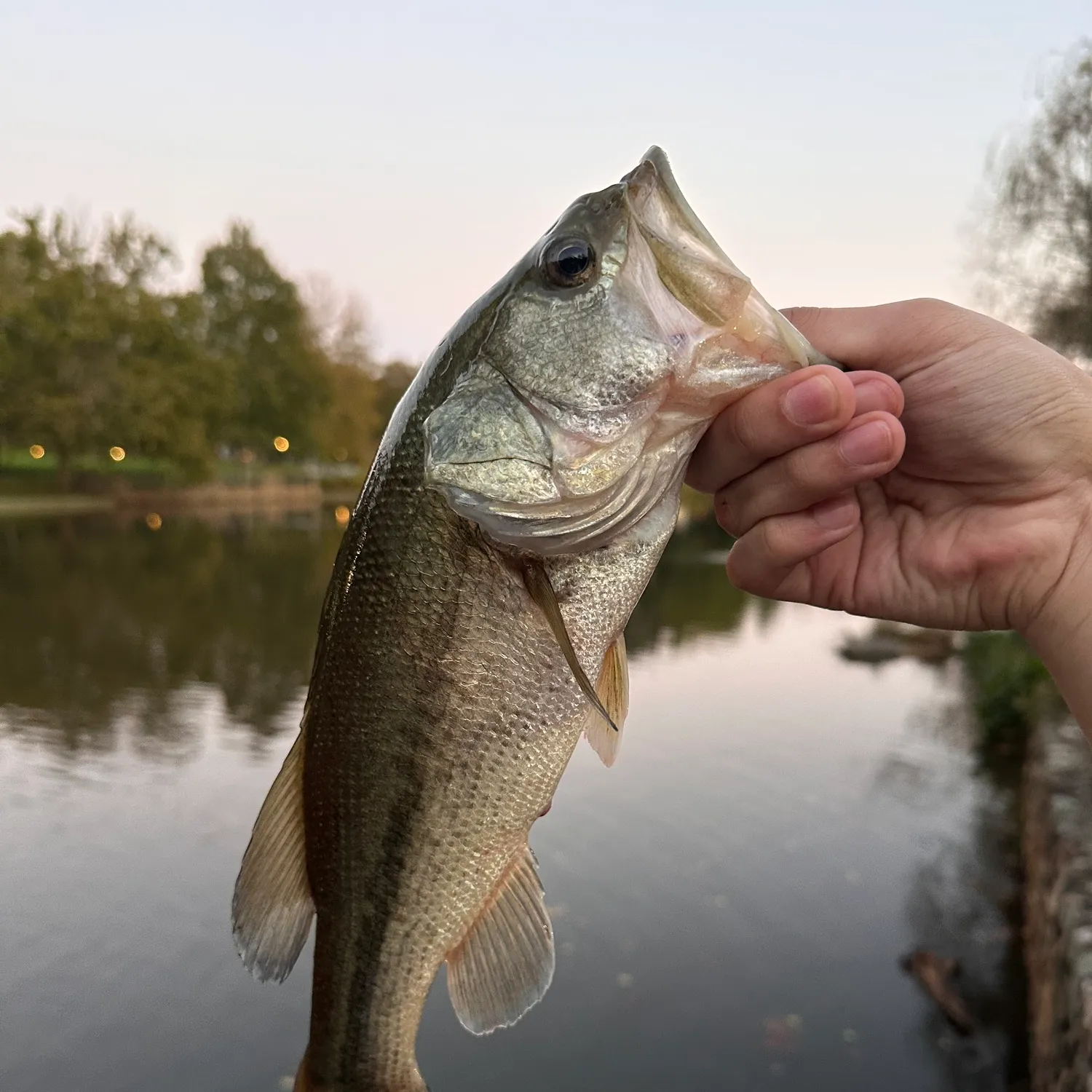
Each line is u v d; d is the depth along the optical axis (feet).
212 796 3.18
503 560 0.84
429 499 0.84
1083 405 0.86
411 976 0.90
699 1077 1.79
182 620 7.04
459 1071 1.83
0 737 3.86
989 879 2.66
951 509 0.95
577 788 3.30
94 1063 1.84
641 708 4.59
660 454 0.81
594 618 0.85
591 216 0.79
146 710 4.36
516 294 0.81
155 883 2.53
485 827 0.87
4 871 2.60
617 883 2.57
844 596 1.00
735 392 0.79
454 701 0.85
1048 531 0.90
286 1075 1.82
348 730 0.89
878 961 2.21
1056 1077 1.54
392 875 0.88
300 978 2.14
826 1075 1.80
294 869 0.93
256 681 5.00
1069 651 0.89
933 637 6.83
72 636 6.31
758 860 2.74
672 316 0.78
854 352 0.89
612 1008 2.02
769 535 0.86
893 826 3.04
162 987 2.08
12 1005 2.01
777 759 3.72
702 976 2.14
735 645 6.83
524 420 0.80
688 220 0.79
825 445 0.79
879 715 4.58
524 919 0.89
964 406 0.87
